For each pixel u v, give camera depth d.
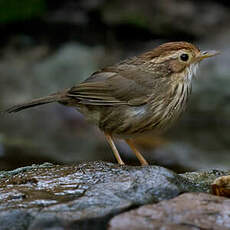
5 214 5.85
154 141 15.17
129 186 6.38
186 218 5.57
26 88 17.97
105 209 5.79
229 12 19.52
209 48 18.33
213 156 14.72
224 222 5.53
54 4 19.66
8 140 14.83
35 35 19.44
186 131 16.64
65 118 16.83
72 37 19.44
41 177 7.10
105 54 18.97
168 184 6.43
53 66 18.53
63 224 5.58
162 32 19.08
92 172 7.11
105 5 19.50
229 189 6.71
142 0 19.53
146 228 5.37
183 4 19.48
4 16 19.05
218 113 17.08
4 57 19.03
